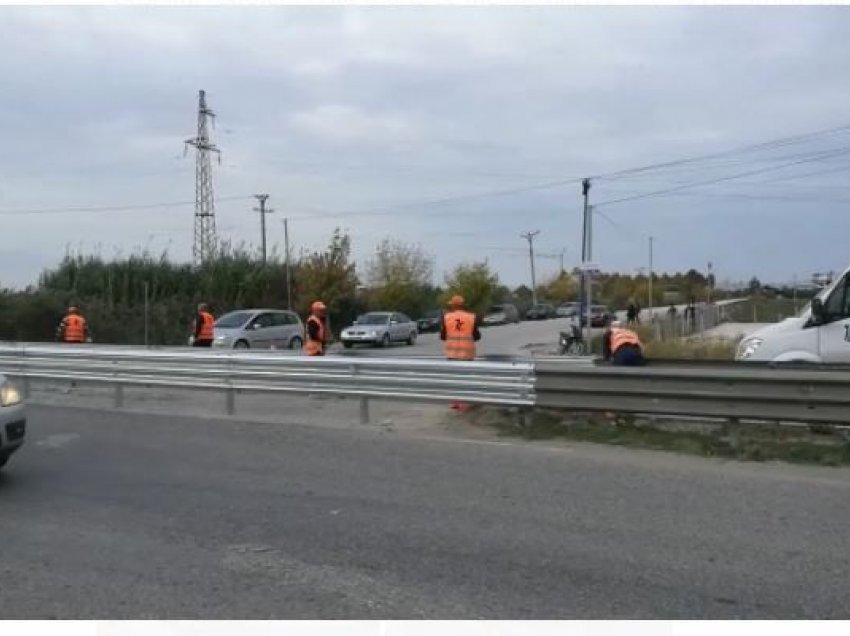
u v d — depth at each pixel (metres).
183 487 7.21
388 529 5.95
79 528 6.01
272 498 6.83
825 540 5.61
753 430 8.90
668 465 7.91
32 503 6.70
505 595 4.69
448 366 10.03
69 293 34.44
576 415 9.77
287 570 5.11
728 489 6.98
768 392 8.41
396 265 57.66
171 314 36.97
